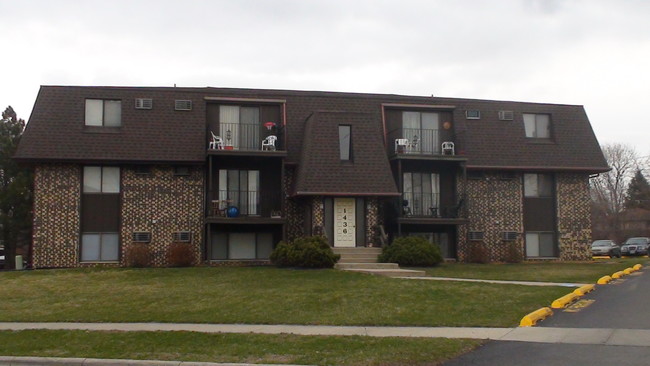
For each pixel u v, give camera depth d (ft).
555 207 102.22
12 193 137.08
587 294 59.16
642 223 237.66
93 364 36.32
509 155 100.12
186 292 61.46
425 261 82.94
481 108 102.53
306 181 86.12
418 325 46.39
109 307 55.31
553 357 35.99
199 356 37.40
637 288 62.64
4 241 139.64
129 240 88.07
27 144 86.33
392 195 87.86
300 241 79.66
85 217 87.81
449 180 99.35
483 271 78.74
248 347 39.40
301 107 96.22
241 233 91.45
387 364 35.22
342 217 89.40
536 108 104.99
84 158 86.38
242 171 92.53
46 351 39.11
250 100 93.56
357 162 88.38
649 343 38.78
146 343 40.83
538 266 87.86
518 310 50.26
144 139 89.15
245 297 57.88
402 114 99.30
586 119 106.52
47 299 60.13
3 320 50.57
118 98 90.94
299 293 59.16
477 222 98.53
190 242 88.94
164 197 89.35
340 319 48.49
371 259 83.56
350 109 97.40
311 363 35.63
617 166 251.19
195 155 89.45
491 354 37.14
